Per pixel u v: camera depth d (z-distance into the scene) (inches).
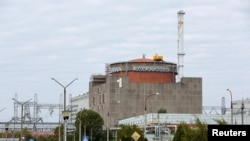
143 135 6166.3
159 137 7495.1
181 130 4881.9
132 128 6338.6
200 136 3772.1
